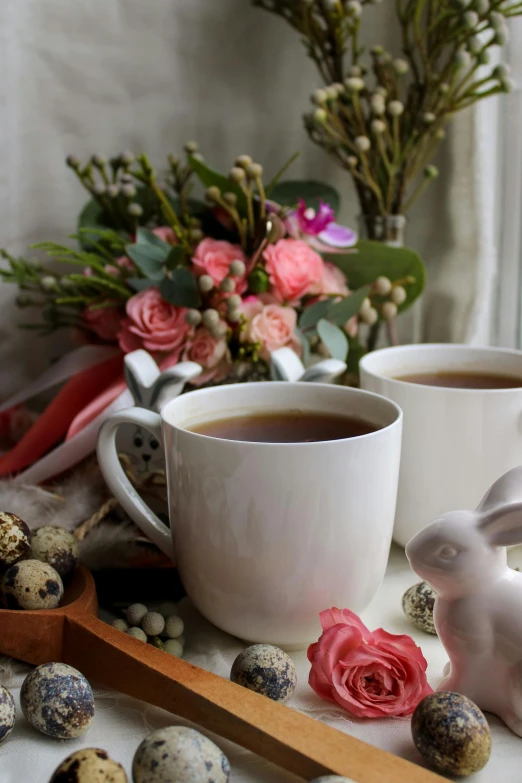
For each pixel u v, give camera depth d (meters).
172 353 0.69
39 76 0.83
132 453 0.66
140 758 0.43
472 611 0.48
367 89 0.81
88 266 0.76
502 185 0.82
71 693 0.47
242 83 0.87
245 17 0.85
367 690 0.50
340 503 0.51
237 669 0.49
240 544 0.51
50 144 0.85
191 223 0.74
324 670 0.49
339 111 0.79
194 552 0.53
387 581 0.61
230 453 0.50
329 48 0.85
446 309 0.83
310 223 0.74
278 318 0.70
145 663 0.49
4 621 0.51
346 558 0.52
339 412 0.59
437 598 0.50
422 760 0.46
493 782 0.45
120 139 0.86
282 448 0.49
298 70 0.87
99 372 0.75
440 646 0.55
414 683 0.49
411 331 0.88
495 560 0.48
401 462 0.61
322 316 0.71
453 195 0.80
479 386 0.65
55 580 0.53
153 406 0.61
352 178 0.82
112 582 0.59
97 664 0.51
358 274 0.77
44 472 0.68
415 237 0.85
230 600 0.53
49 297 0.80
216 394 0.59
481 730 0.44
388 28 0.84
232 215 0.71
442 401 0.59
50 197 0.86
